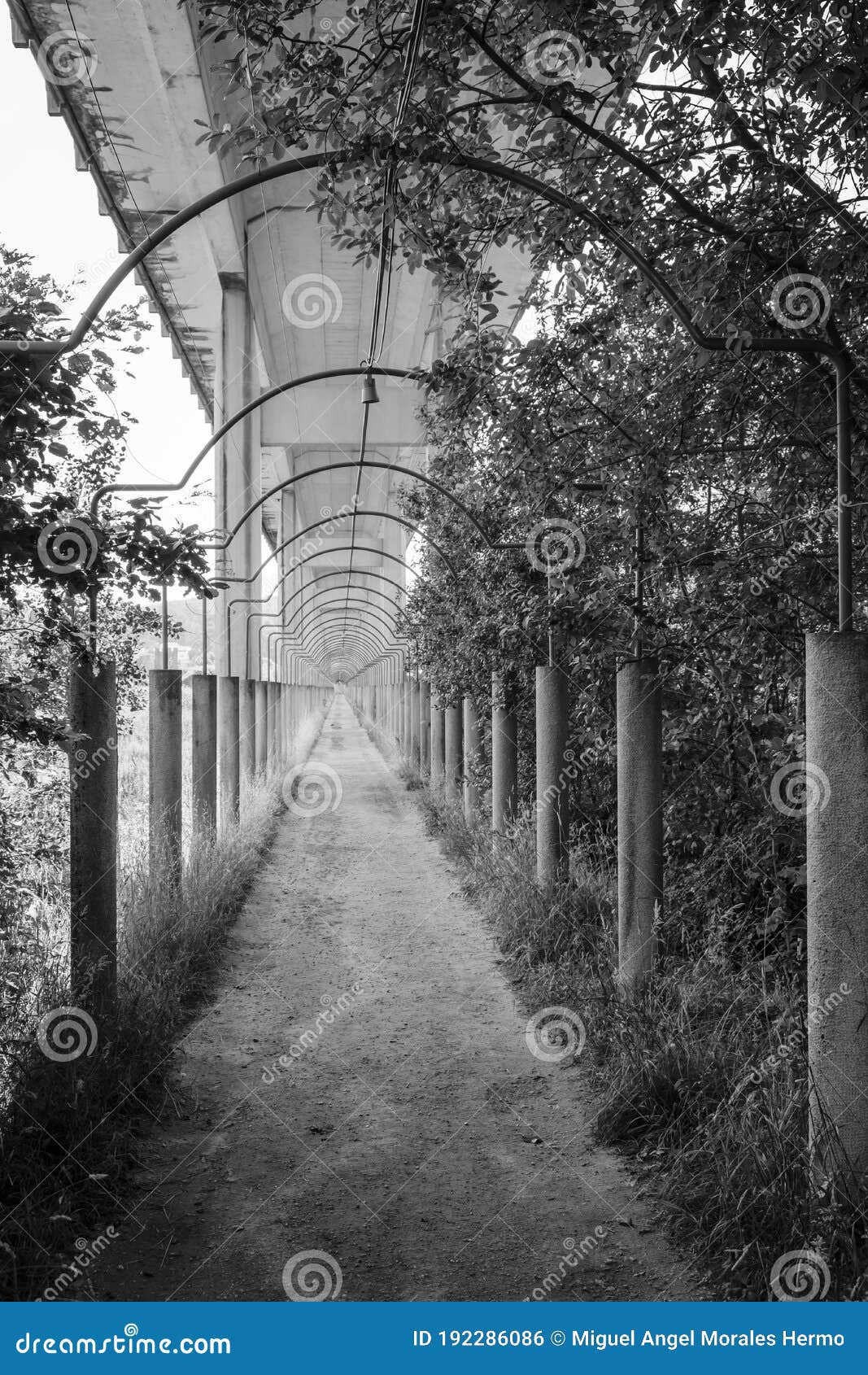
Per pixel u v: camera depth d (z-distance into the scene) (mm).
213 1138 4395
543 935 7027
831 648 3293
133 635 7242
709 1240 3334
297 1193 3902
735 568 4613
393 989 6574
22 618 4250
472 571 9125
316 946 7680
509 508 6723
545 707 7633
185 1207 3785
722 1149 3707
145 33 8766
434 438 7004
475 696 10961
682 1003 4848
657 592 5340
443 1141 4344
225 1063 5301
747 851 5527
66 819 6203
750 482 5016
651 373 4816
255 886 9836
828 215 3633
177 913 7227
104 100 10141
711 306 3789
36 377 3184
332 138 3699
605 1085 4664
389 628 32156
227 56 9953
